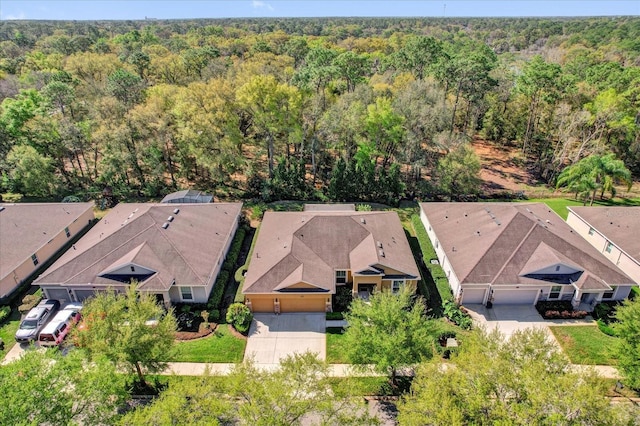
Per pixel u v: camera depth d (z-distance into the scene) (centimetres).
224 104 4525
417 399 1744
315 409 1723
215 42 11431
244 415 1617
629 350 2075
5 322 2833
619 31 13912
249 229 3956
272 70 6372
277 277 2866
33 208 3741
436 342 2480
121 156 4369
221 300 2997
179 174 4847
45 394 1655
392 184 4403
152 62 7325
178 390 1723
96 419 1784
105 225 3528
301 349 2589
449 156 4303
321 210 3878
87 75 6894
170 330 2202
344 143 4700
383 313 2177
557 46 13675
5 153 4541
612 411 1522
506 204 3766
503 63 7906
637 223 3509
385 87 5250
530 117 5738
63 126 4506
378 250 3041
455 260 3078
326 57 6097
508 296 2936
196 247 3159
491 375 1675
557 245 3042
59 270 2941
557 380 1596
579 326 2753
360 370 2212
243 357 2527
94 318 2106
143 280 2864
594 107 5088
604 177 4312
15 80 6750
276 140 5344
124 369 2200
